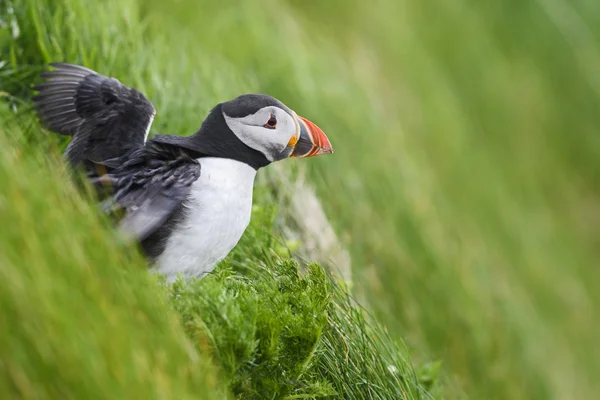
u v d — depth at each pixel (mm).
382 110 15984
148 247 6762
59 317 4719
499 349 13523
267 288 6641
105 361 4805
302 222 10508
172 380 5164
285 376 6426
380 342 7930
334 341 7340
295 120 7477
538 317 15586
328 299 6910
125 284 5391
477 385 12812
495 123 18656
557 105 19922
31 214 5023
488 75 18938
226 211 6977
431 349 12344
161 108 10172
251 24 13805
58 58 9688
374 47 16828
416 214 13906
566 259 17922
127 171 7023
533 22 20172
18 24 9805
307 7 16484
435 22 18531
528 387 13812
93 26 10242
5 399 4531
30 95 9477
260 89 13164
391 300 12336
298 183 11031
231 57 13305
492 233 16312
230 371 5980
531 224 17812
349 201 12664
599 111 20281
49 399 4586
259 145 7270
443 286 13188
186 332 5938
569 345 16484
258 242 8492
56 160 6469
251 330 6051
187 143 7125
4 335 4570
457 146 16797
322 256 10344
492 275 14852
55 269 4949
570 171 19719
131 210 6750
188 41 12445
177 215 6785
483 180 16969
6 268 4691
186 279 6852
